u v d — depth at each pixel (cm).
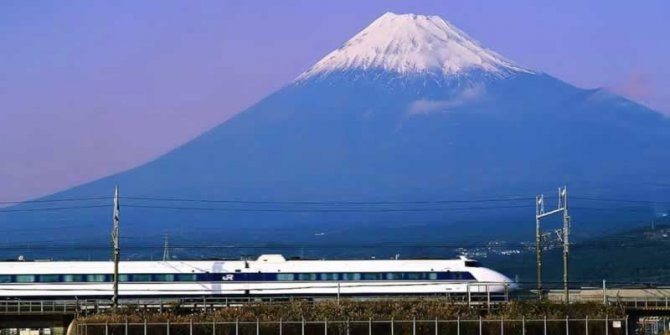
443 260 19700
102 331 14038
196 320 14250
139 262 19525
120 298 19288
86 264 19412
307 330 14100
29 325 16650
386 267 19500
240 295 19400
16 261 19475
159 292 19325
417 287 19438
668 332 16512
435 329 14050
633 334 16525
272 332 14038
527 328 14200
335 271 19475
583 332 14262
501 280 19588
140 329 13975
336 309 15075
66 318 16675
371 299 17750
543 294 18500
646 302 17475
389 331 14125
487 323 14188
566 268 16575
